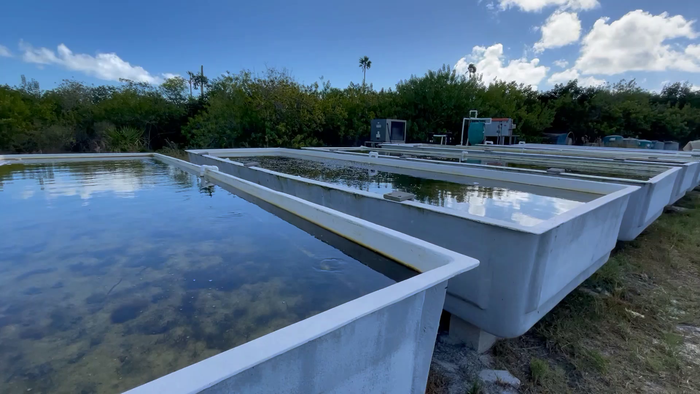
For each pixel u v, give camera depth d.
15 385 0.80
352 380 0.78
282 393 0.66
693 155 5.57
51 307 1.15
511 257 1.42
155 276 1.37
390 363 0.87
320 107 10.51
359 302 0.79
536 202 2.43
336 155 5.33
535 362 1.65
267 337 0.66
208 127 10.08
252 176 3.77
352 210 2.35
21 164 4.90
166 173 4.14
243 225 2.03
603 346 1.87
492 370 1.64
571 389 1.56
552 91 20.41
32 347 0.94
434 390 1.51
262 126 10.02
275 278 1.34
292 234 1.86
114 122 11.00
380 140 9.45
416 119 12.98
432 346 1.01
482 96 14.71
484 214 2.11
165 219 2.16
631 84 19.78
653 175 3.32
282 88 9.95
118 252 1.62
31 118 9.62
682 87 22.58
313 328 0.69
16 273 1.40
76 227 2.01
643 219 2.57
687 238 3.68
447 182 3.36
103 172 4.21
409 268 1.26
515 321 1.46
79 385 0.80
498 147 6.57
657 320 2.14
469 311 1.64
